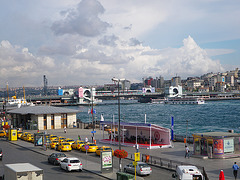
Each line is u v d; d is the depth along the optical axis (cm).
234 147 3875
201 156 3819
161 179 2823
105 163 3112
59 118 8500
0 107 15638
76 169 3216
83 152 4606
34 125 8206
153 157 3647
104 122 5656
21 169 2034
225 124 13650
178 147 4794
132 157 4016
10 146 5438
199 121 15200
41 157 4194
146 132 5244
